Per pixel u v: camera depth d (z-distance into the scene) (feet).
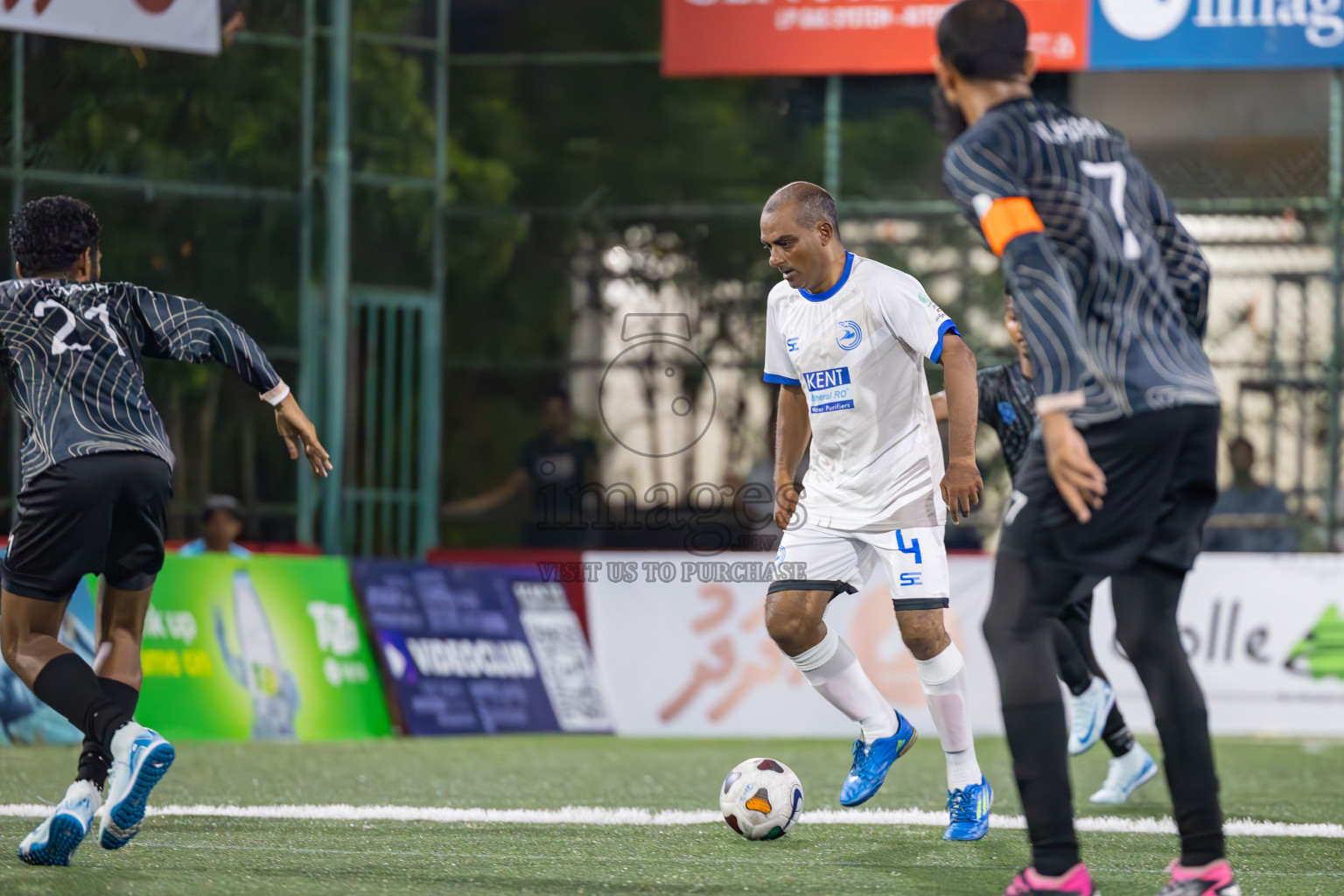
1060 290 32.30
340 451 118.52
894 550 47.52
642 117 145.48
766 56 120.57
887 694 98.53
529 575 102.89
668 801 61.11
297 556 97.30
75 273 44.09
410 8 129.70
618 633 101.55
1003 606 34.68
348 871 41.22
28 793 60.95
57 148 114.52
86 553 41.11
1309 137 127.13
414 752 83.71
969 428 45.60
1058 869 33.17
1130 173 35.50
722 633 100.99
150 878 39.09
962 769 48.37
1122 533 34.14
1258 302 124.06
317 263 123.34
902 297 46.57
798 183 47.73
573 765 77.56
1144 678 35.37
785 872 41.83
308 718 93.04
